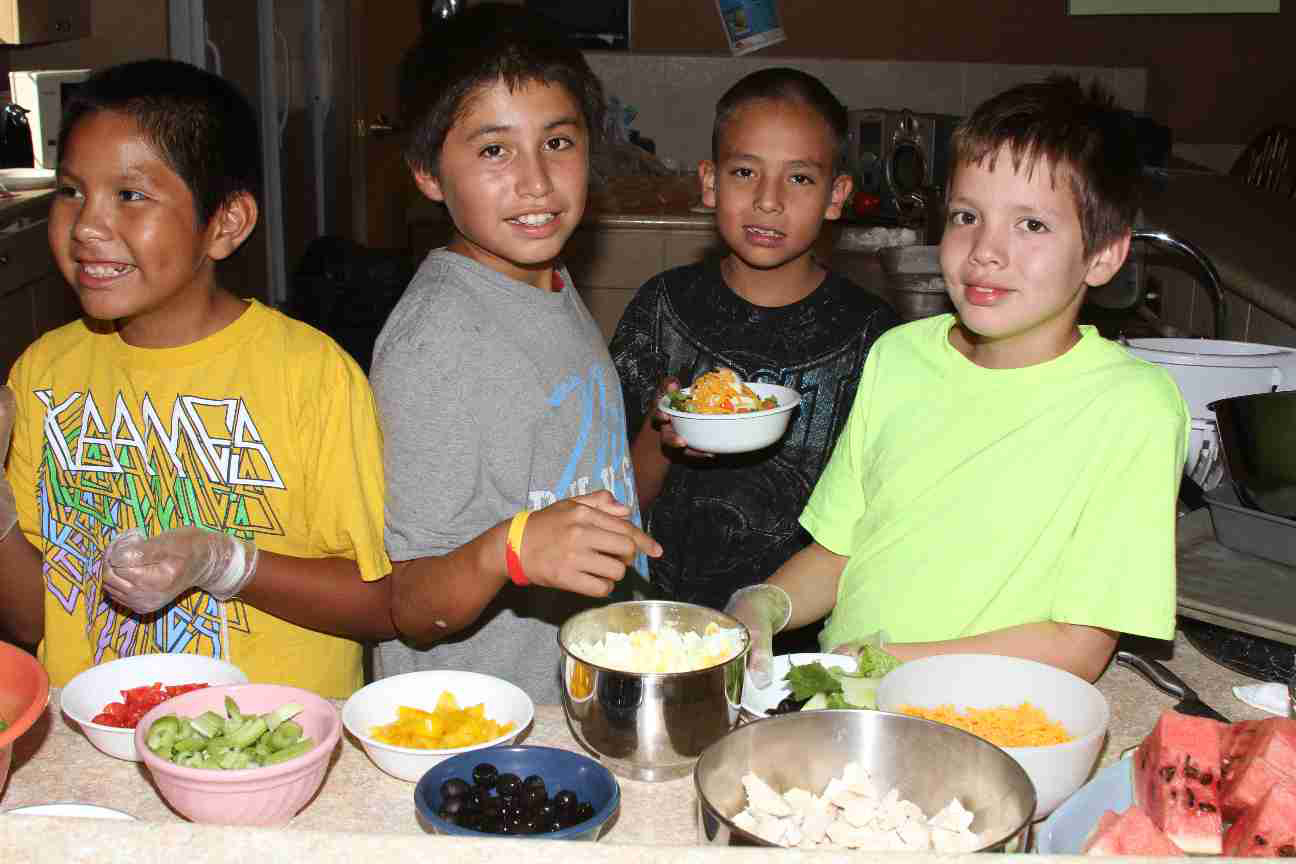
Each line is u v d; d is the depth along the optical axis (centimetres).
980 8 625
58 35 455
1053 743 100
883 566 138
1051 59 632
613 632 113
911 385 142
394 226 796
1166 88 634
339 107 711
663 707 97
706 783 86
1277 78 631
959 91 632
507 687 111
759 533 204
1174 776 88
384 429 128
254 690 105
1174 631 125
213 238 131
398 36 758
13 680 95
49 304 406
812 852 66
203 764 94
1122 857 67
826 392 205
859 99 634
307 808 97
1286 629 119
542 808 88
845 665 119
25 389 139
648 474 199
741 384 186
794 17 626
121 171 122
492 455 131
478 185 128
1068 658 122
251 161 134
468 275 134
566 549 109
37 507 140
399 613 126
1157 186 381
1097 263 127
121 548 117
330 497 132
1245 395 142
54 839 68
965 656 111
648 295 215
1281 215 339
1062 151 119
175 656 116
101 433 135
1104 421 125
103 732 102
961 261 126
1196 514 152
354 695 109
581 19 622
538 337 136
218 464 134
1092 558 122
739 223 198
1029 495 128
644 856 66
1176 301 314
